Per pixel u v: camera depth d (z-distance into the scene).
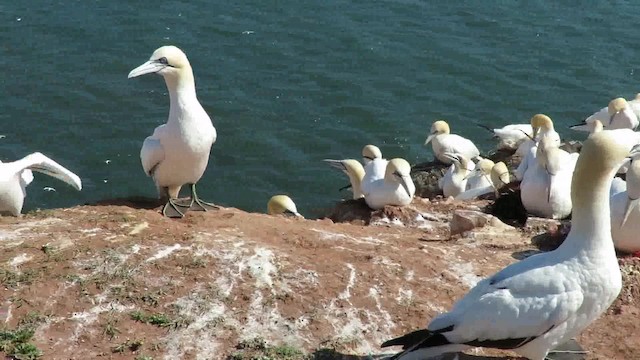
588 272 8.96
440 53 27.31
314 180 21.34
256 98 24.38
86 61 25.36
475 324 8.77
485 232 13.41
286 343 9.75
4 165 13.19
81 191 20.06
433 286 10.93
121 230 11.66
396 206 17.56
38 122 22.42
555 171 15.90
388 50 27.27
